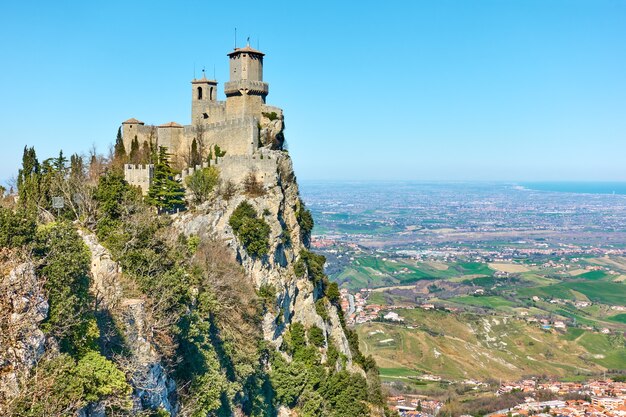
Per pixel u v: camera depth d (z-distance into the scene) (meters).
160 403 51.19
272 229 104.25
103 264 55.06
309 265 117.00
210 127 115.75
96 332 44.91
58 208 72.69
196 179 104.00
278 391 92.69
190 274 69.25
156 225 74.44
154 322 54.34
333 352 110.44
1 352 37.72
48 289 42.00
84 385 40.75
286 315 106.19
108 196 76.12
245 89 115.31
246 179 106.00
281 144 121.25
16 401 36.59
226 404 69.81
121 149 115.00
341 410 102.00
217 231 97.44
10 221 42.38
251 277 98.94
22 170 97.38
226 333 76.00
